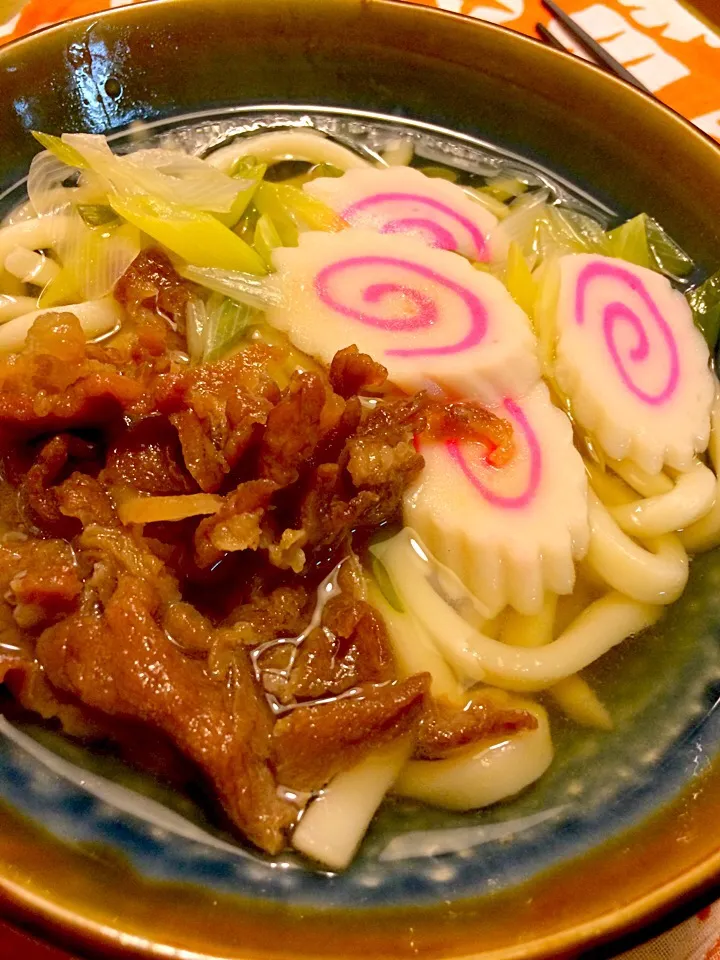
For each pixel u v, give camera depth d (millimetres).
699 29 242
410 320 161
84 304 162
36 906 99
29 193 174
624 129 180
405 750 125
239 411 133
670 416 157
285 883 112
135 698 116
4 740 118
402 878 114
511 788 124
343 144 197
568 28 235
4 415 133
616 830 116
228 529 125
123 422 137
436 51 187
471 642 136
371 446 137
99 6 227
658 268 178
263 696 125
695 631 141
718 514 152
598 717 133
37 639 123
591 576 147
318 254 167
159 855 110
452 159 196
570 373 158
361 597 135
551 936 101
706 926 124
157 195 167
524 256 178
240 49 187
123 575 124
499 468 147
